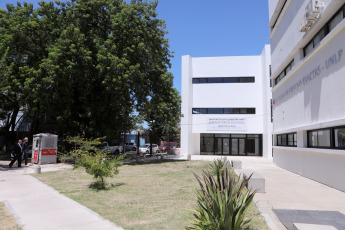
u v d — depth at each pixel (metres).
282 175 12.41
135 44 17.83
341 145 8.62
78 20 18.23
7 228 4.56
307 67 11.23
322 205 6.42
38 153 16.92
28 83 16.08
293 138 13.85
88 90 18.25
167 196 7.31
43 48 18.69
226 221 3.51
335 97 8.66
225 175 4.16
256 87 28.89
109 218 5.18
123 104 18.70
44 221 4.96
